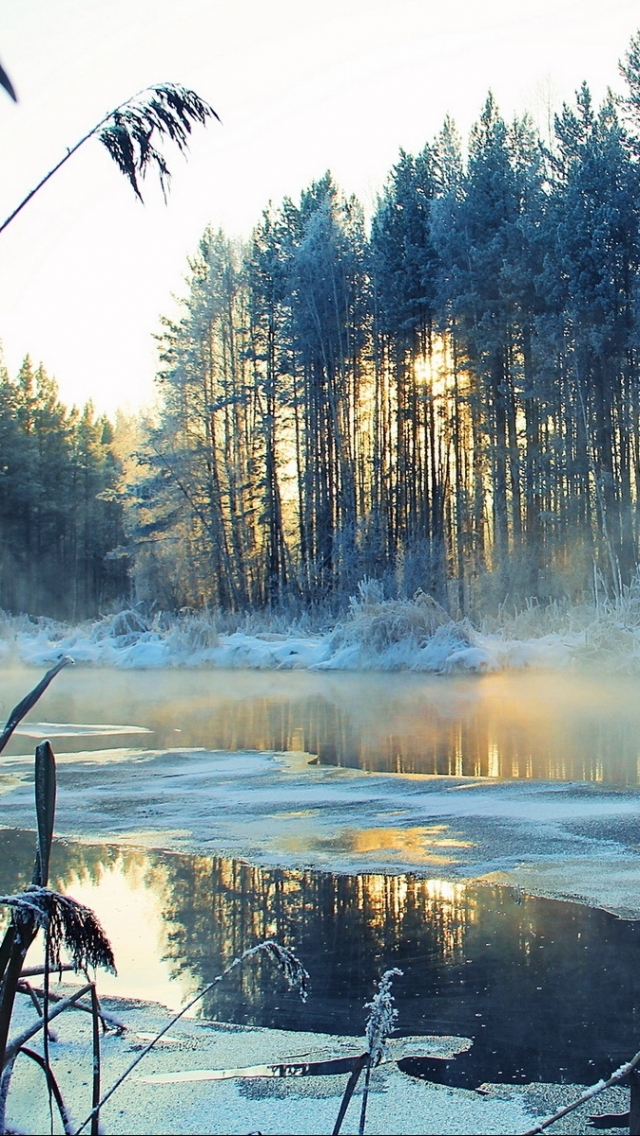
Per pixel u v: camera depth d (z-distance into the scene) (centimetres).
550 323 2984
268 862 587
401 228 3678
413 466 3672
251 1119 286
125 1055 333
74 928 197
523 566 3031
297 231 4194
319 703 1536
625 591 2261
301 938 450
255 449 4222
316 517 3938
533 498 3281
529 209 3281
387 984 253
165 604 4134
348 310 3819
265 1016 365
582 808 718
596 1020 354
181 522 4184
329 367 3853
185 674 2270
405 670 2120
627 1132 280
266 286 4141
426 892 520
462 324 3375
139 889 530
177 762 971
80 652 2648
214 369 4234
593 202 2975
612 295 2902
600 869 559
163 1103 296
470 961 416
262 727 1234
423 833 653
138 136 251
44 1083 310
